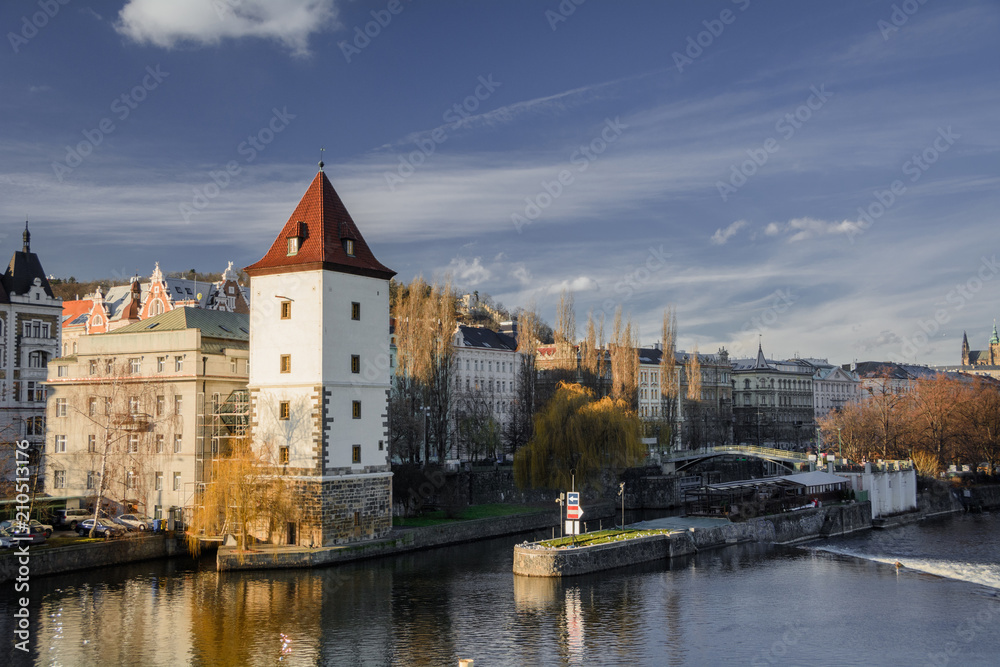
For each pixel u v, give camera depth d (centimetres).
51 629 5341
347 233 7612
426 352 10138
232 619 5591
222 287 14900
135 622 5503
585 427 10138
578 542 7500
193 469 7931
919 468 13738
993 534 10275
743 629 5603
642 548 7806
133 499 8106
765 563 7938
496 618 5703
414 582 6656
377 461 7731
